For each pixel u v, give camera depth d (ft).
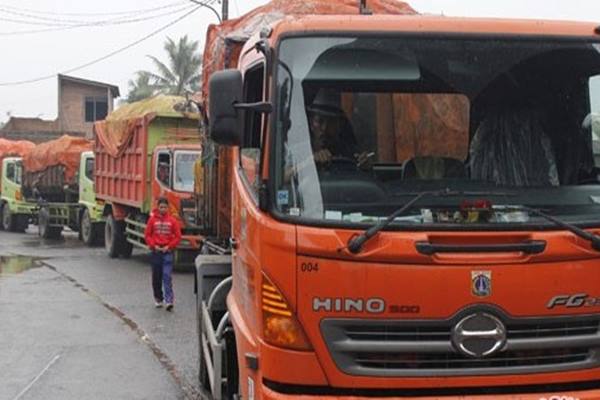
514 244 13.24
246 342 14.73
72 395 23.72
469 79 14.92
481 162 15.02
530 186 14.84
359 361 13.17
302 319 13.16
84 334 32.76
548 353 13.57
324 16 14.78
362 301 13.03
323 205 13.70
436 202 13.69
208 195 26.11
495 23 15.05
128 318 36.47
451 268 13.09
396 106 14.74
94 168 68.39
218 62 23.22
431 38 14.84
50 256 64.90
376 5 21.57
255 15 22.61
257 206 14.26
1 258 63.36
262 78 15.51
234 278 18.13
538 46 14.97
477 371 13.26
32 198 90.27
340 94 14.46
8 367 27.12
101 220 69.97
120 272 53.88
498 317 13.20
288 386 13.37
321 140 14.17
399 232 13.14
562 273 13.39
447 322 13.11
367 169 14.38
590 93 15.33
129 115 58.39
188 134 55.11
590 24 15.26
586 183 15.03
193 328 34.12
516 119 15.10
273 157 13.79
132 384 24.94
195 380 25.36
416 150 14.82
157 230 39.06
